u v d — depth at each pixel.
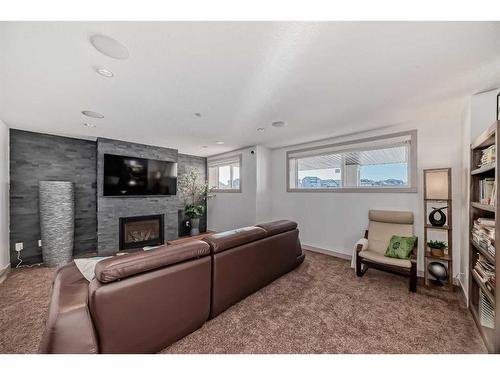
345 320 1.78
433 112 2.47
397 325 1.71
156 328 1.33
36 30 1.16
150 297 1.30
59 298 1.31
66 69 1.58
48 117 2.64
